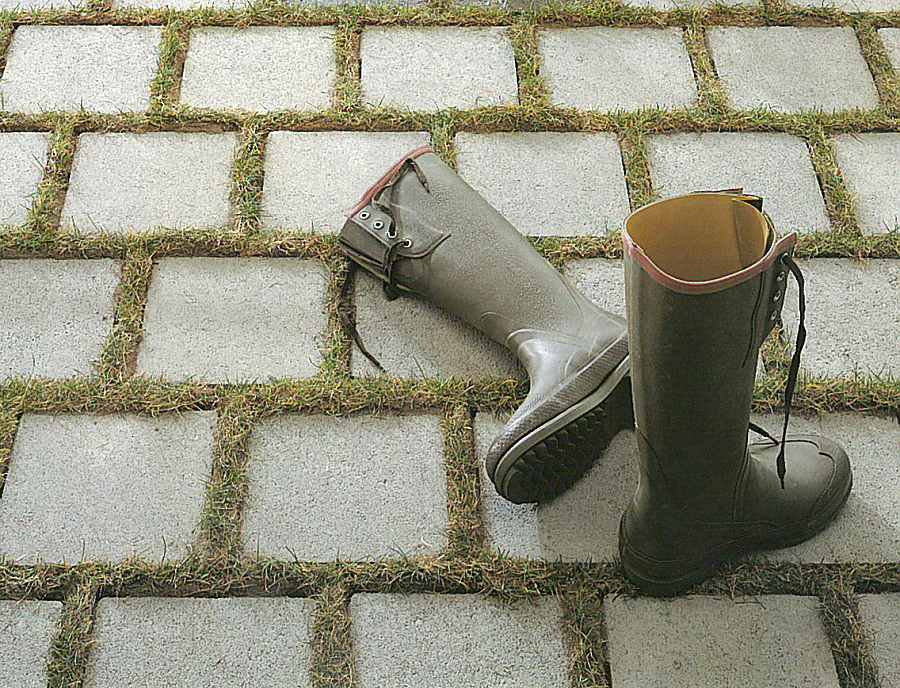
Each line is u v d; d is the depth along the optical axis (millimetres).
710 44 2213
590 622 1455
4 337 1729
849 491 1548
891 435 1637
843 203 1925
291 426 1642
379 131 2039
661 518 1389
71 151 1983
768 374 1702
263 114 2053
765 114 2068
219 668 1420
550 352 1570
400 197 1752
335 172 1970
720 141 2035
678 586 1470
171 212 1899
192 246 1851
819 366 1712
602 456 1614
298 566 1501
